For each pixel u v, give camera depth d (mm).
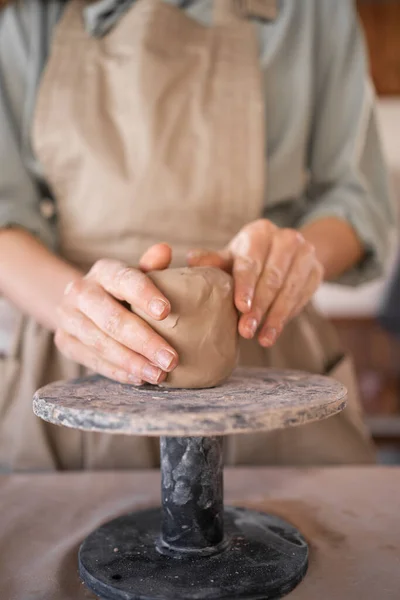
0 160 996
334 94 1096
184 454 534
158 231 952
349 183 1066
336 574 508
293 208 1100
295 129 1032
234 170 974
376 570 516
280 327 691
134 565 507
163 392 551
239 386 583
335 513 656
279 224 1067
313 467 844
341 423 952
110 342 587
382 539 583
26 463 901
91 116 970
